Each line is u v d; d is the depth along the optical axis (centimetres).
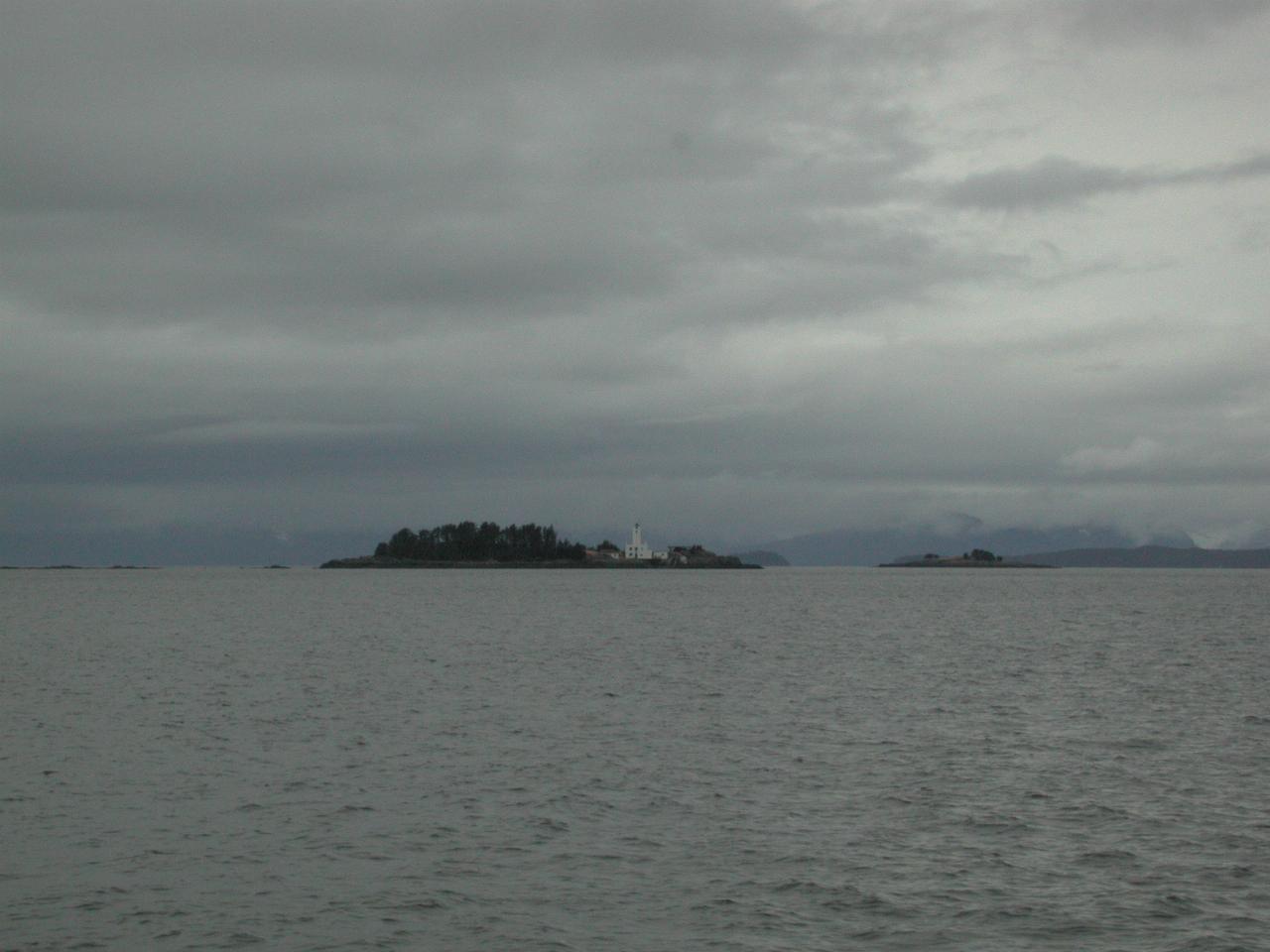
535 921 2767
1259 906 2842
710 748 4862
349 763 4531
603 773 4347
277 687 6969
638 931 2702
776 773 4347
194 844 3378
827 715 5803
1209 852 3281
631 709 6012
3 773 4322
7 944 2620
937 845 3362
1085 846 3347
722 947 2606
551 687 6994
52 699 6397
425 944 2633
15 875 3089
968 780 4206
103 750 4794
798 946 2609
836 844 3372
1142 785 4119
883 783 4156
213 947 2616
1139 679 7475
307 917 2792
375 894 2948
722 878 3075
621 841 3409
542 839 3431
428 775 4288
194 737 5116
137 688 6919
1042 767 4456
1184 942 2619
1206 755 4706
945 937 2661
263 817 3675
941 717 5734
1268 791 4022
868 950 2592
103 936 2670
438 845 3372
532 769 4419
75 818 3656
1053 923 2739
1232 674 7781
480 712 5894
